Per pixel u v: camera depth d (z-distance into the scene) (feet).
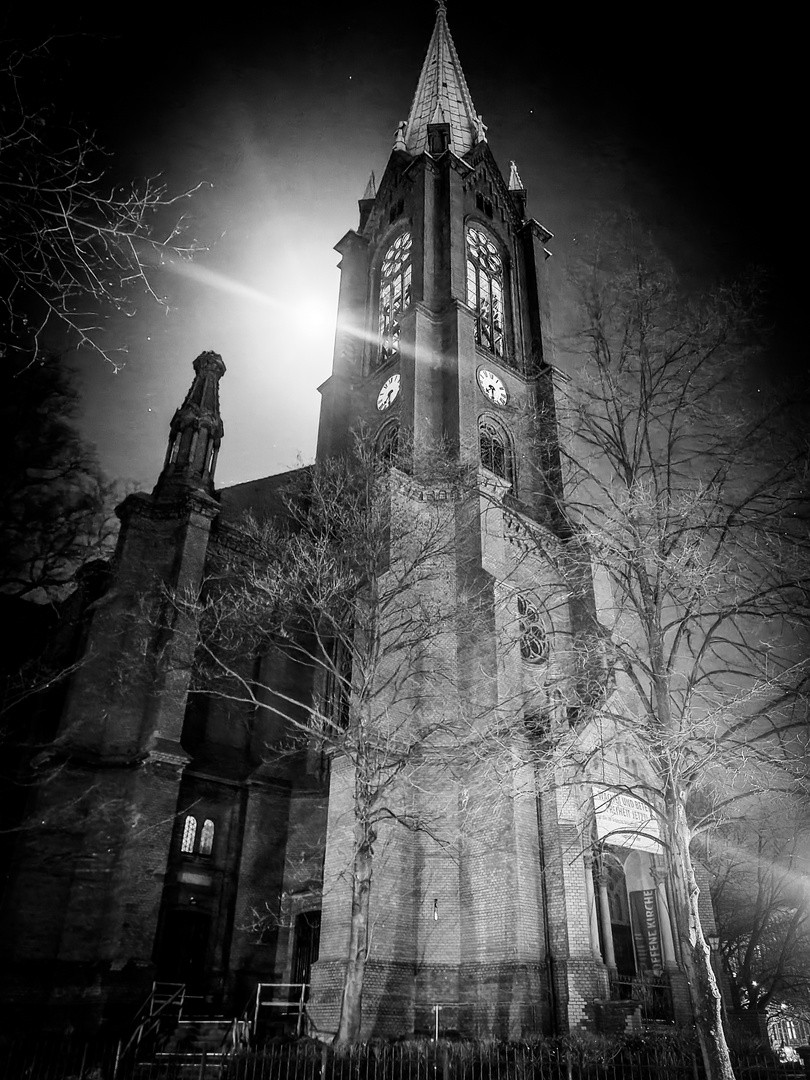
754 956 120.37
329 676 109.50
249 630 107.45
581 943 77.15
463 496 105.60
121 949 81.15
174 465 117.70
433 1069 55.47
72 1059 61.05
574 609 111.24
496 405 135.03
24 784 90.94
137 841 86.84
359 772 68.59
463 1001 77.41
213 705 104.83
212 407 125.18
